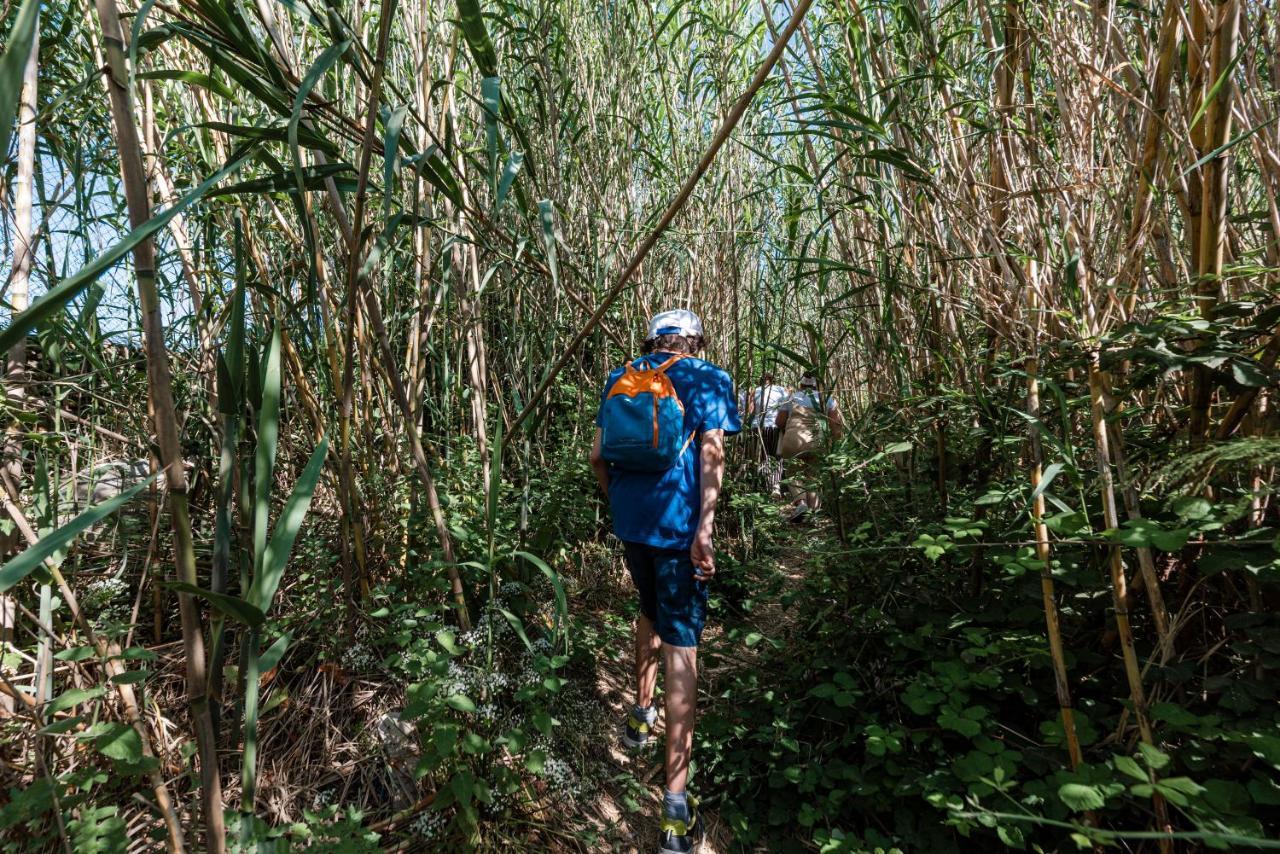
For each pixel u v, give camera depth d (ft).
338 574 6.77
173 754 5.14
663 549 5.98
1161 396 5.02
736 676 7.45
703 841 5.86
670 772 5.65
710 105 10.87
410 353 7.10
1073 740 4.24
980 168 5.99
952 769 4.74
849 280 7.91
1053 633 4.34
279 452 7.28
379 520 6.89
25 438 4.78
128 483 6.28
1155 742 4.10
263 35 5.67
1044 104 5.39
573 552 9.37
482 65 4.58
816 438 8.08
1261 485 4.27
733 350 11.57
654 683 6.91
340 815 5.26
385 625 6.23
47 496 4.42
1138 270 4.61
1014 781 4.27
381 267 6.88
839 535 7.49
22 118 4.93
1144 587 4.81
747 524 10.85
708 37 10.20
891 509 7.16
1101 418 4.12
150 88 5.64
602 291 9.19
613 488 6.35
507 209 8.55
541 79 8.42
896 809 5.29
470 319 7.03
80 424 6.16
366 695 6.09
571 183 9.37
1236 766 4.01
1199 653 4.69
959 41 6.40
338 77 6.48
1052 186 5.01
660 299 11.17
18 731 4.31
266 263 6.72
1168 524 4.13
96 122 5.90
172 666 5.84
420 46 6.10
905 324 7.02
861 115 5.32
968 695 5.42
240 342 3.28
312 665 6.26
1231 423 4.12
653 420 5.83
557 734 6.04
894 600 6.56
